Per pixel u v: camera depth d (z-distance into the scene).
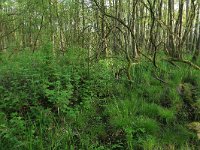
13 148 3.95
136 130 4.59
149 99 5.86
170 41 8.59
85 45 8.07
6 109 5.00
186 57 8.70
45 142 4.23
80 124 4.82
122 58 7.73
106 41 7.80
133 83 6.54
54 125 4.71
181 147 4.28
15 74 5.73
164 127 4.95
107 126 4.90
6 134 3.96
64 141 4.24
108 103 5.61
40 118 4.70
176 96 5.76
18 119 4.33
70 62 6.94
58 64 6.71
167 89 6.18
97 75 6.51
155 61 7.55
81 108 5.39
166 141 4.48
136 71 7.24
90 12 8.93
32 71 5.78
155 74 6.68
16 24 14.15
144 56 7.95
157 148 4.24
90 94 5.95
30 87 5.36
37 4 10.76
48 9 10.85
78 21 10.26
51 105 5.28
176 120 5.14
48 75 6.05
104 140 4.56
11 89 5.28
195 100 5.70
